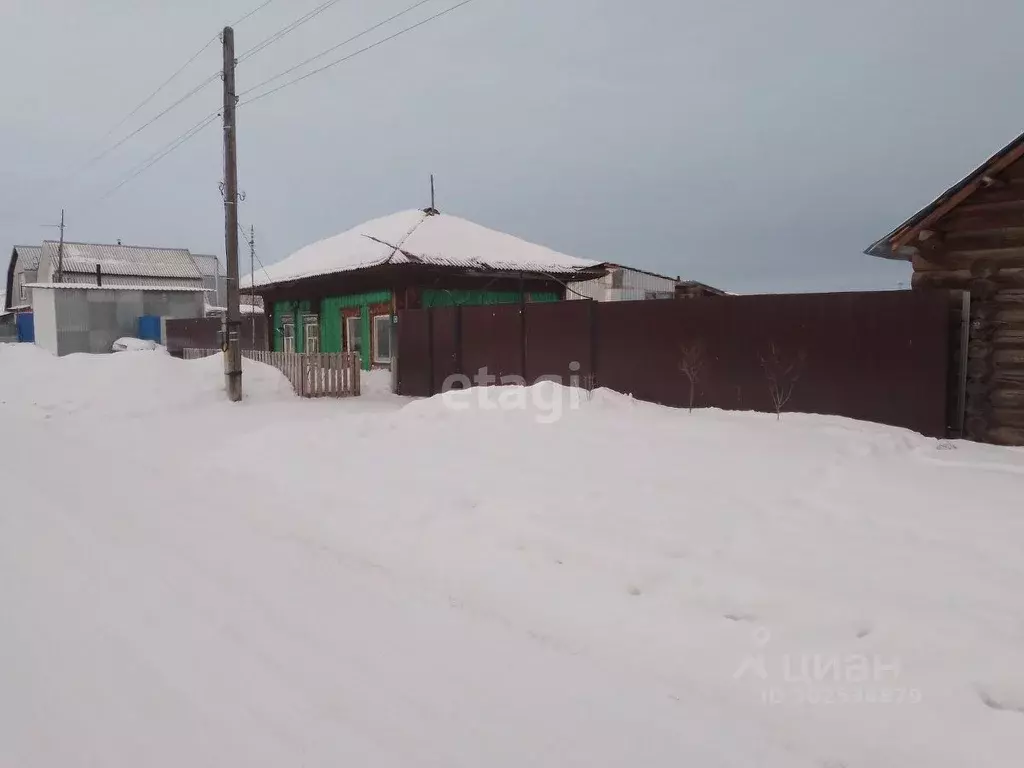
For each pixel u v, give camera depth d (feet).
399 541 17.20
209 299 192.95
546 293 62.34
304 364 46.75
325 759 8.71
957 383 25.68
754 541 15.44
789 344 29.63
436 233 60.44
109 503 21.53
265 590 14.35
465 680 10.73
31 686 10.59
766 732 9.32
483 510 18.69
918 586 12.90
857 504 17.56
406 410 31.78
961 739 8.89
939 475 19.81
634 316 35.04
